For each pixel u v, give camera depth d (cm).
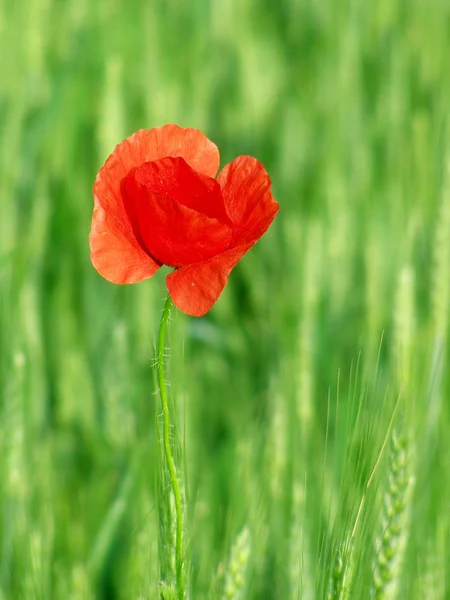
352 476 102
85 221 167
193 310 96
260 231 96
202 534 114
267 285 160
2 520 113
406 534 104
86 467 129
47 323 146
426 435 115
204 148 99
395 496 104
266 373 139
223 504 122
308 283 128
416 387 117
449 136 165
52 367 143
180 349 108
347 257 158
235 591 105
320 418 131
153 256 98
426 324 129
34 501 118
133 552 111
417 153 166
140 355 137
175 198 97
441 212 123
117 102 169
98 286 154
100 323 150
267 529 114
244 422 129
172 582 99
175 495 98
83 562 115
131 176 97
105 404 128
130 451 125
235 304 166
